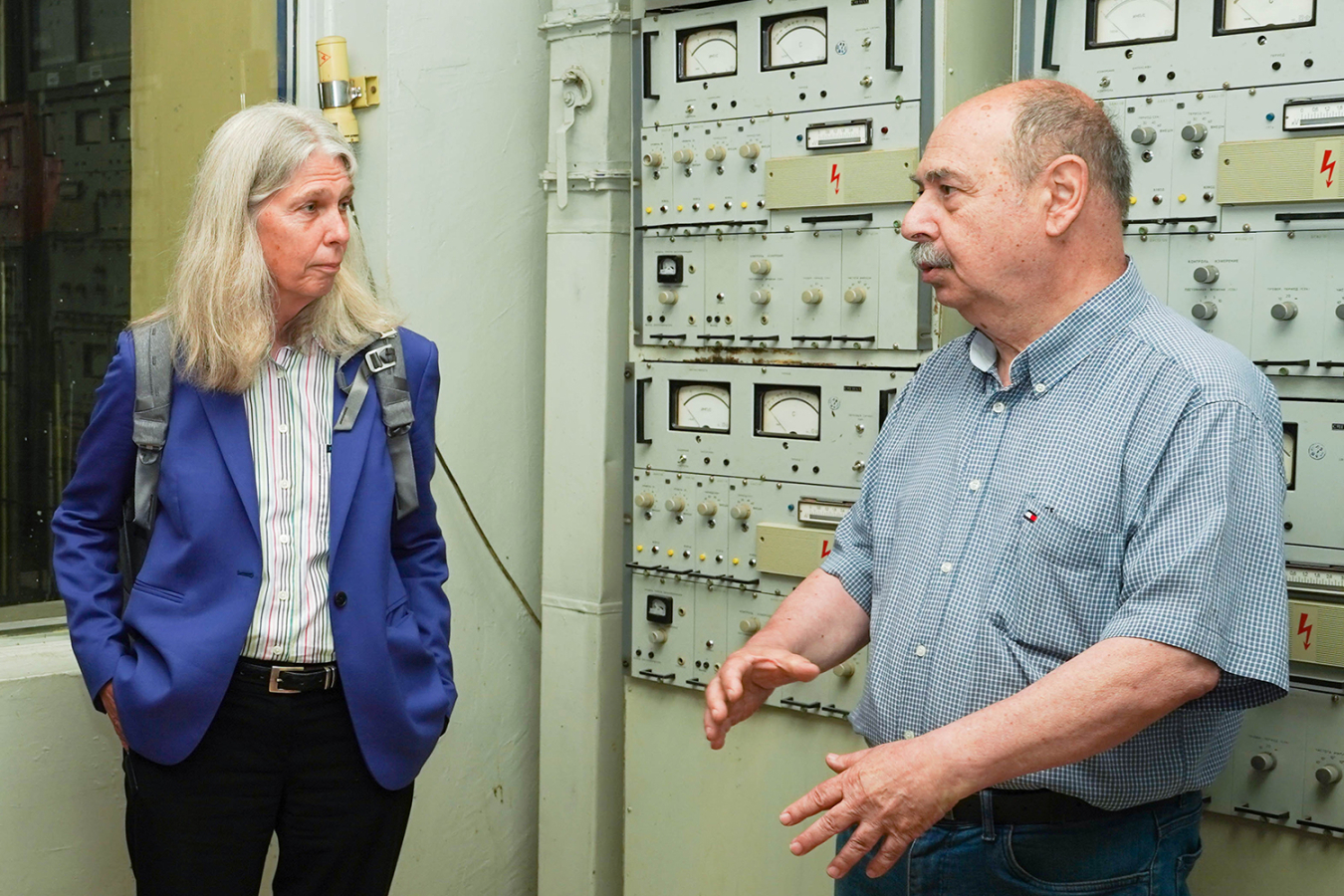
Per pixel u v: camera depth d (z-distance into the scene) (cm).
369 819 188
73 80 238
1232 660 136
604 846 276
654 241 252
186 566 175
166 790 177
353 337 186
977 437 157
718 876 254
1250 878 194
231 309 171
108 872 232
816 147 226
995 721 134
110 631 178
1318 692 183
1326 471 182
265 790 181
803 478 235
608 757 274
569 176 266
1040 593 146
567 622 274
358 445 184
